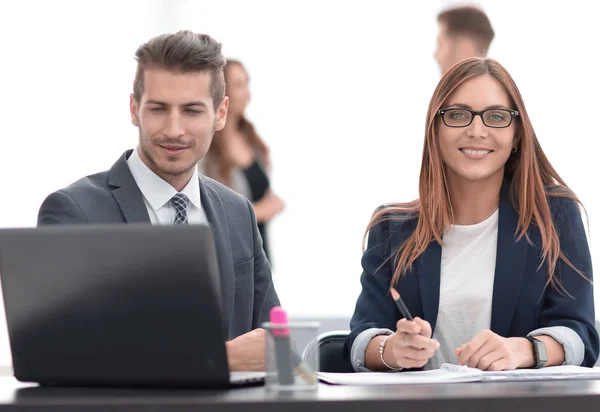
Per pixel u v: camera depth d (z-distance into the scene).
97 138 4.36
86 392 1.67
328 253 4.38
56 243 1.69
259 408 1.50
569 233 2.46
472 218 2.50
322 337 2.49
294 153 4.35
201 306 1.63
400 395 1.56
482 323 2.43
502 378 1.83
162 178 2.37
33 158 4.34
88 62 4.34
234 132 4.10
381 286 2.49
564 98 4.26
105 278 1.67
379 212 2.59
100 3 4.33
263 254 2.57
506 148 2.42
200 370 1.66
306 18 4.34
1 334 4.17
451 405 1.53
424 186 2.50
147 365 1.68
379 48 4.35
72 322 1.70
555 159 4.27
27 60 4.32
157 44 2.28
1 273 1.73
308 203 4.36
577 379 1.87
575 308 2.36
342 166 4.37
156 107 2.27
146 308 1.66
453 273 2.46
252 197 4.13
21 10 4.30
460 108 2.42
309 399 1.51
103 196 2.32
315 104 4.36
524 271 2.42
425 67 4.34
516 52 4.26
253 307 2.52
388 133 4.38
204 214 2.44
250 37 4.33
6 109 4.32
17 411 1.52
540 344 2.11
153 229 1.64
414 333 1.99
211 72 2.31
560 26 4.24
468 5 3.92
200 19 4.34
